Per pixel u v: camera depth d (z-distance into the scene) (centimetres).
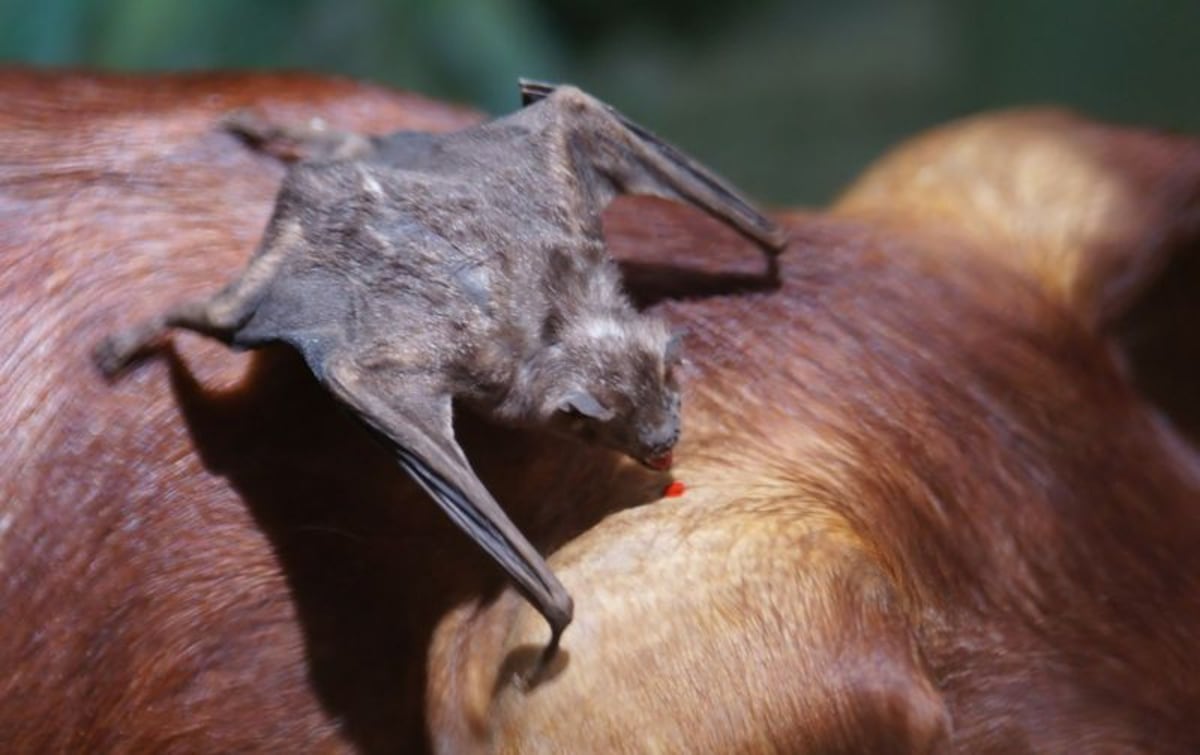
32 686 81
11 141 85
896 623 80
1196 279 90
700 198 85
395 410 79
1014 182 91
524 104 85
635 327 81
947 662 85
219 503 82
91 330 82
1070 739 86
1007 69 300
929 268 88
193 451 82
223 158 85
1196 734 87
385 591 81
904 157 94
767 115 306
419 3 200
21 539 81
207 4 188
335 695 81
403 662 81
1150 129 93
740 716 78
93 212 84
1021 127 93
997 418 87
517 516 81
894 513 84
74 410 82
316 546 81
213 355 82
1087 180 91
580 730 78
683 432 83
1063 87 292
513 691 79
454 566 81
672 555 80
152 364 82
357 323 79
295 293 80
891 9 332
